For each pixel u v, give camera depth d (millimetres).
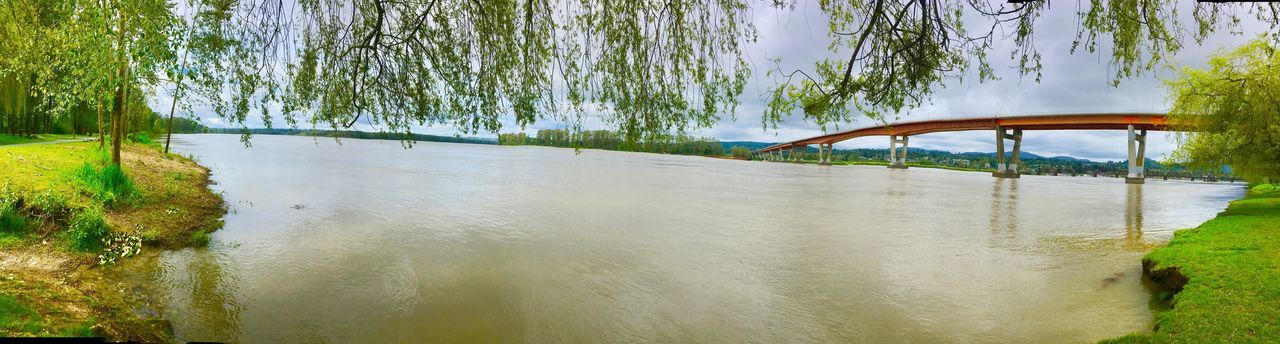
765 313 10586
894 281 13078
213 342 8297
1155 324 8609
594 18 5102
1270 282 9422
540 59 5227
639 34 5047
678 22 4992
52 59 7453
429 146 176750
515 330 9367
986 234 21312
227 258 13102
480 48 5297
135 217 14914
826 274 13734
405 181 36656
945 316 10469
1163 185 75375
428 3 5375
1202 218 28047
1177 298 9773
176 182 23328
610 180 47469
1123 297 11312
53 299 7637
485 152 129750
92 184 15188
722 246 17359
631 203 29641
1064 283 12781
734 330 9672
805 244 18156
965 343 9133
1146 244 18859
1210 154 24547
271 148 86500
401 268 12875
